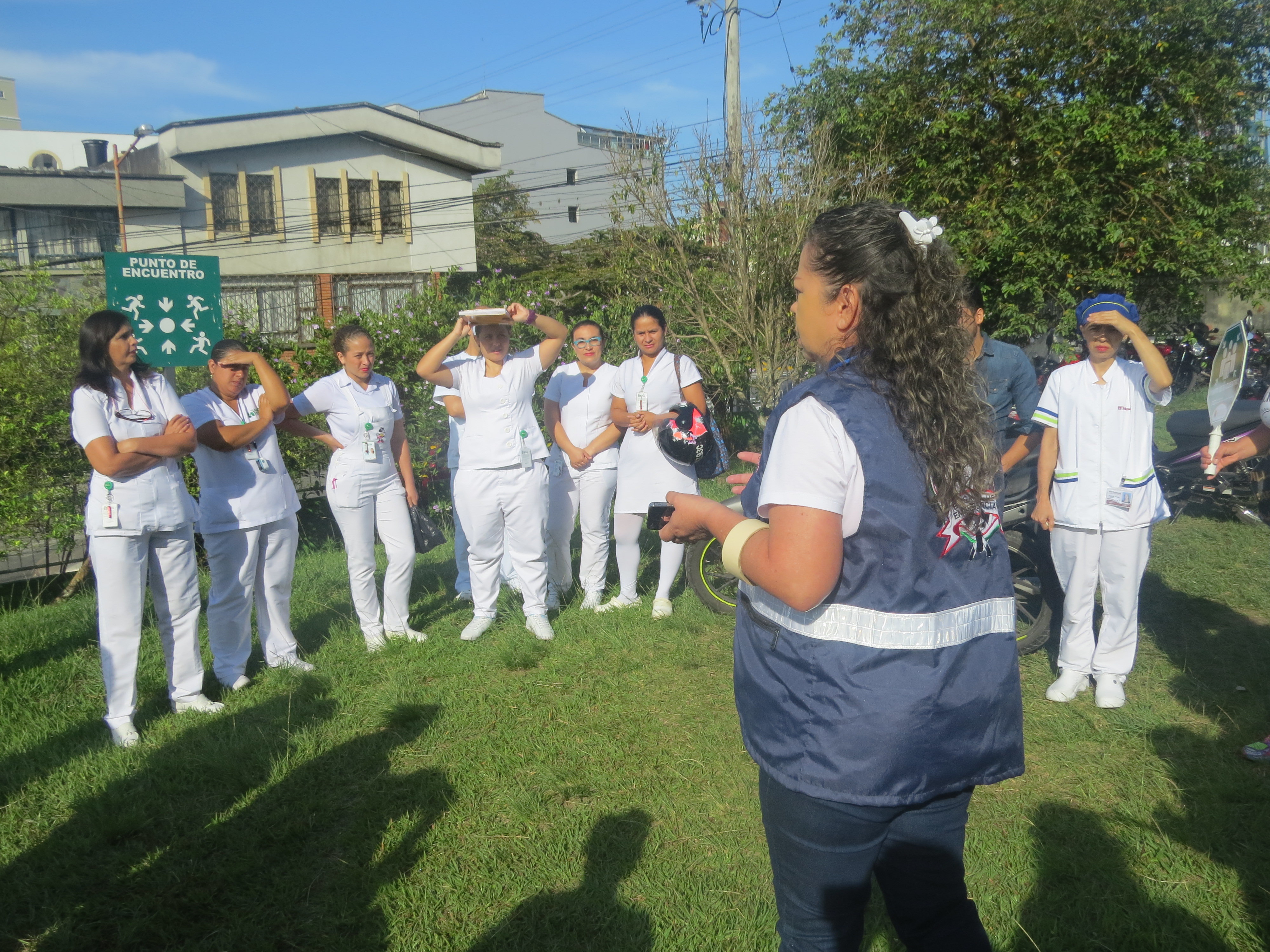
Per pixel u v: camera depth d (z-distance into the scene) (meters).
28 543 6.64
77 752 3.78
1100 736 3.71
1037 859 2.89
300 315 25.34
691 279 11.14
